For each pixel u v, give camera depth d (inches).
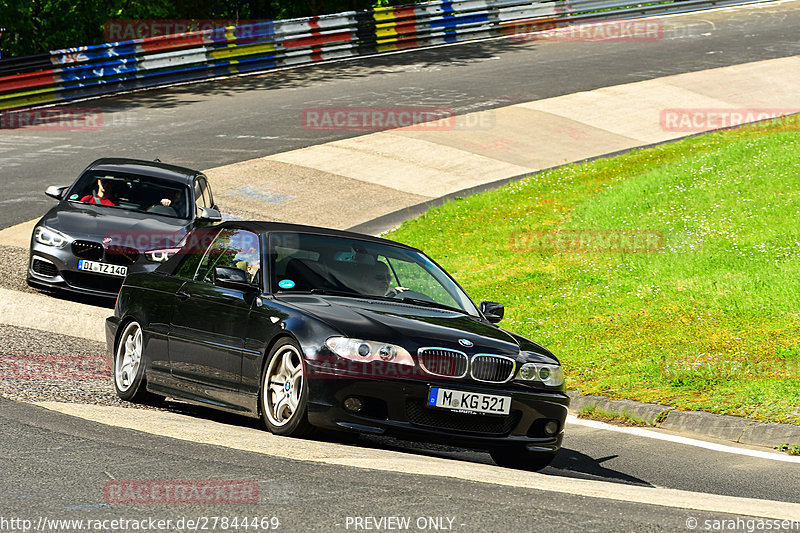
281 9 4749.0
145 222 1492.4
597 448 945.5
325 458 660.1
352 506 531.8
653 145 2812.5
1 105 3201.3
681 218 1907.0
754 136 2706.7
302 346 747.4
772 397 1049.5
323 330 749.3
